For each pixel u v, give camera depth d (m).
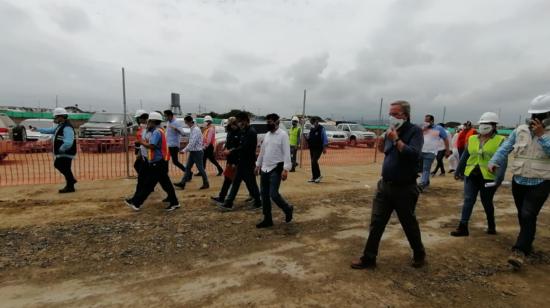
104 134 15.23
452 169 11.02
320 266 3.77
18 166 10.90
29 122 17.73
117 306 2.93
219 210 5.83
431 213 6.07
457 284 3.42
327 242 4.51
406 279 3.49
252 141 5.61
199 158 7.49
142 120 6.09
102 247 4.13
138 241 4.34
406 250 4.27
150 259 3.85
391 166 3.47
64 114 6.71
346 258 4.00
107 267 3.64
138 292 3.16
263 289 3.24
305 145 19.28
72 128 6.83
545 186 3.77
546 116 3.69
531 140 3.84
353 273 3.61
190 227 4.92
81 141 14.34
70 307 2.90
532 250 4.37
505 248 4.41
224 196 6.14
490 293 3.26
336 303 3.02
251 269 3.67
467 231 4.85
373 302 3.04
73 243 4.23
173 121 7.80
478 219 5.74
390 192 3.52
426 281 3.46
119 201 6.32
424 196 7.45
